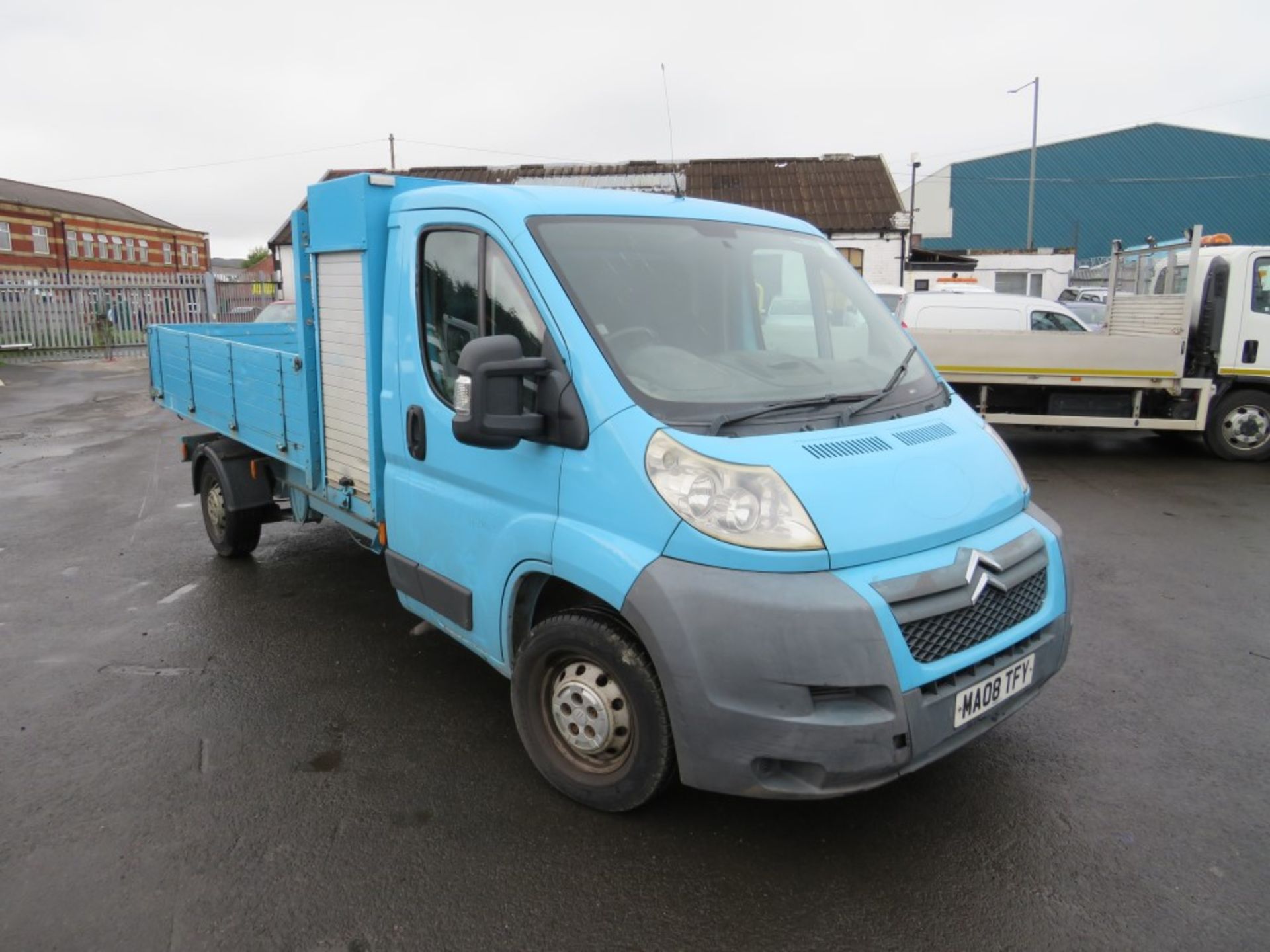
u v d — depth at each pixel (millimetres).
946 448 3238
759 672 2691
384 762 3762
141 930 2766
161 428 12875
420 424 3812
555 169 28578
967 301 12961
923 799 3443
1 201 53875
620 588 2902
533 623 3588
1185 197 50531
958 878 2992
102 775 3656
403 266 3908
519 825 3297
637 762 3113
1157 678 4531
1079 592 5852
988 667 2967
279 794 3518
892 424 3270
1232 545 6941
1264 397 10219
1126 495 8711
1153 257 11812
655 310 3369
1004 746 3846
